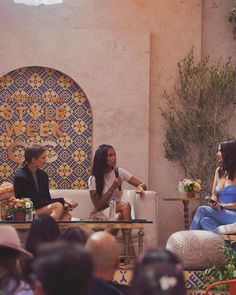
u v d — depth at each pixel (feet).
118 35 46.42
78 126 46.34
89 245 15.48
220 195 37.78
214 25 48.11
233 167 37.63
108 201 38.60
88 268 9.59
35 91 46.19
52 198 39.60
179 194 43.78
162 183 46.75
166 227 46.68
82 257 9.57
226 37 48.01
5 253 18.01
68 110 46.32
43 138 46.16
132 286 11.51
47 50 45.98
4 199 34.78
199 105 46.75
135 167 46.16
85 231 18.54
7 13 46.01
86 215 40.65
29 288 17.33
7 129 45.91
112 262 15.44
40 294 9.72
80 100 46.44
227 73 46.96
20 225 32.30
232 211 36.76
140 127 46.21
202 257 30.68
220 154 38.17
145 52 46.44
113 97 46.19
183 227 46.75
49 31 46.01
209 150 46.47
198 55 47.32
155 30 47.19
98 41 46.29
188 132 46.52
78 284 9.52
